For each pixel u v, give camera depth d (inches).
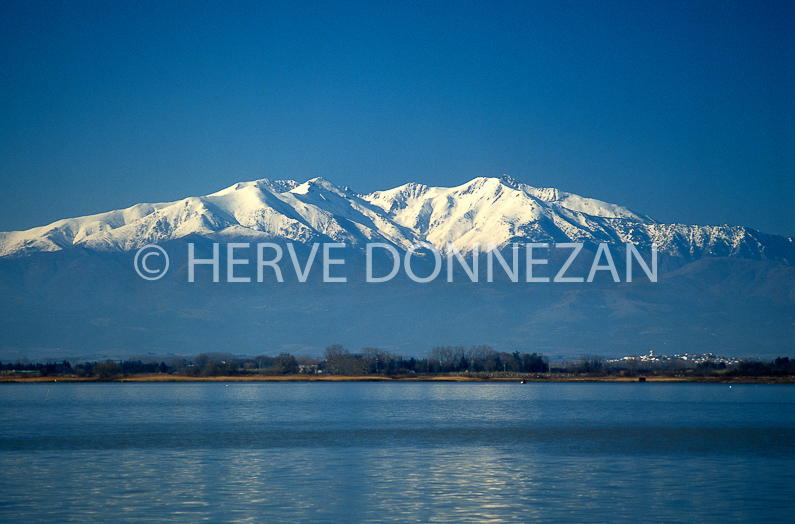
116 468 5920.3
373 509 4367.6
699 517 4192.9
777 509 4384.8
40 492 4891.7
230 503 4532.5
